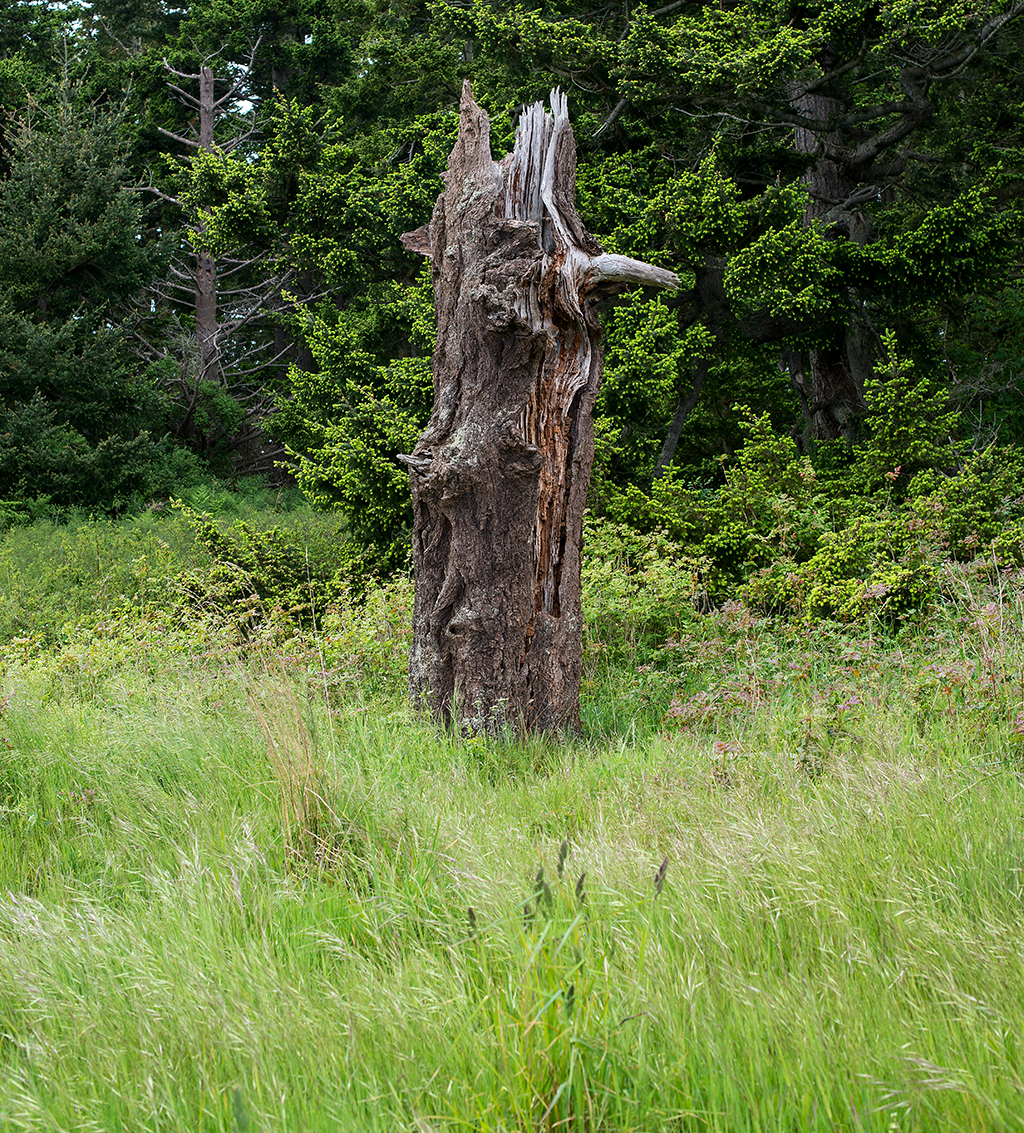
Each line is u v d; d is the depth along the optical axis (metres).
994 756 4.43
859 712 5.03
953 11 11.48
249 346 30.00
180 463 23.02
